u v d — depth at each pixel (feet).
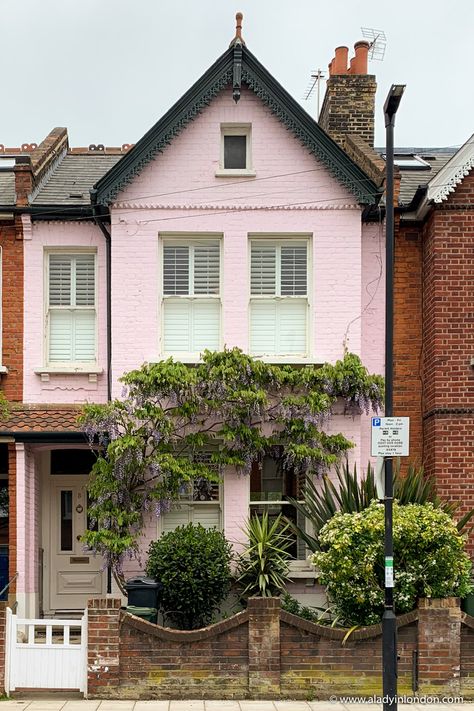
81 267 46.88
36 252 46.34
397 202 46.91
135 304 44.55
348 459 43.62
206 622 40.40
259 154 45.14
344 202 44.98
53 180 52.60
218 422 43.52
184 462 42.14
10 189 50.83
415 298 47.09
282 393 43.98
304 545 44.27
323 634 33.86
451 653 33.94
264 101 44.75
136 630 33.83
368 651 33.91
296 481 44.68
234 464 42.83
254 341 45.21
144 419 41.57
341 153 44.52
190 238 45.34
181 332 45.11
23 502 43.45
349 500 39.34
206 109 45.24
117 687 33.45
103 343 45.96
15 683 33.76
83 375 45.78
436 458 43.75
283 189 45.03
